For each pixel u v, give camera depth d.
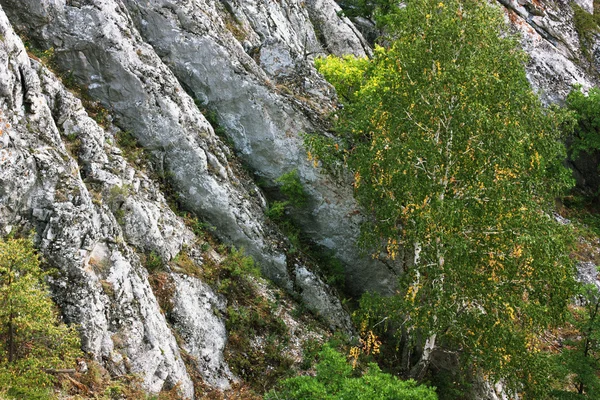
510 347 13.43
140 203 12.98
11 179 9.72
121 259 11.03
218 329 13.08
